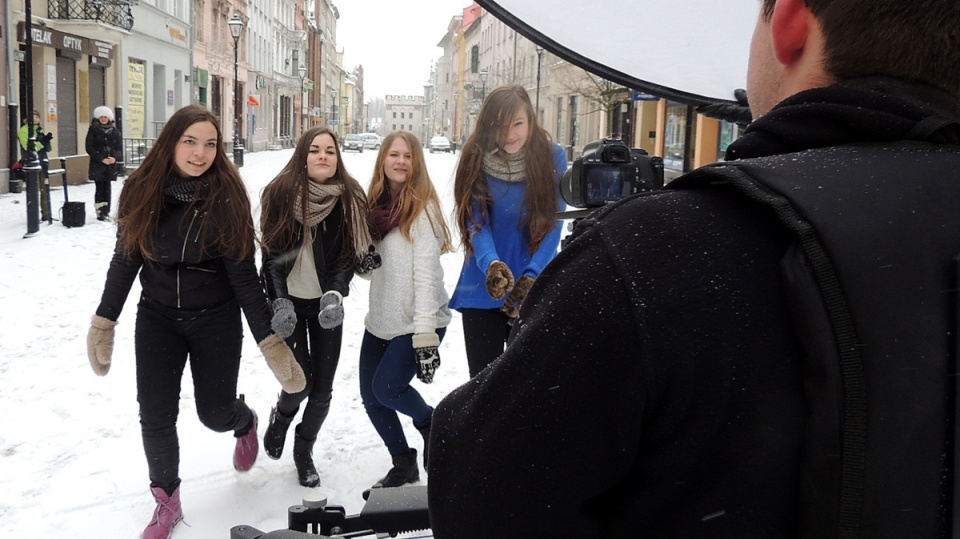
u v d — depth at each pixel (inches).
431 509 36.2
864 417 28.8
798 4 34.6
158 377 119.3
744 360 30.3
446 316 139.8
